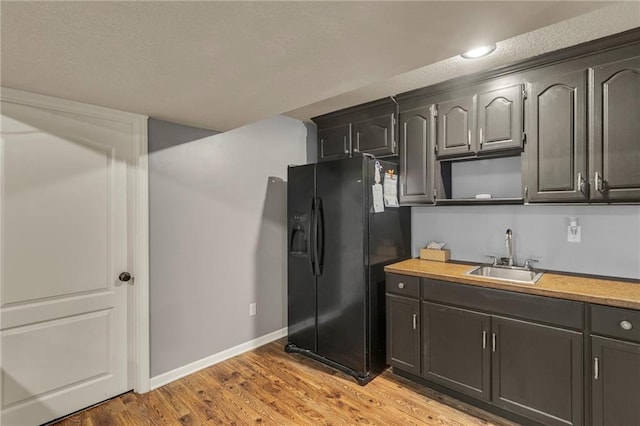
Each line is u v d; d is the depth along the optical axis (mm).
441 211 2984
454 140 2518
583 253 2301
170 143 2596
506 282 2076
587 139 1984
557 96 2080
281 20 1267
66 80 1801
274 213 3383
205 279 2822
